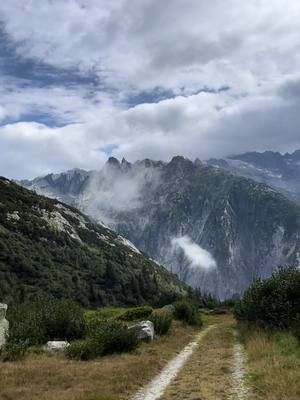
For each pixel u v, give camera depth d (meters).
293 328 39.41
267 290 49.41
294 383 19.80
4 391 21.47
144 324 48.28
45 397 19.94
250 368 27.64
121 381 24.34
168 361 34.25
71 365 29.73
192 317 72.38
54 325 44.12
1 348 36.91
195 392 21.72
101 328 39.16
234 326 72.50
